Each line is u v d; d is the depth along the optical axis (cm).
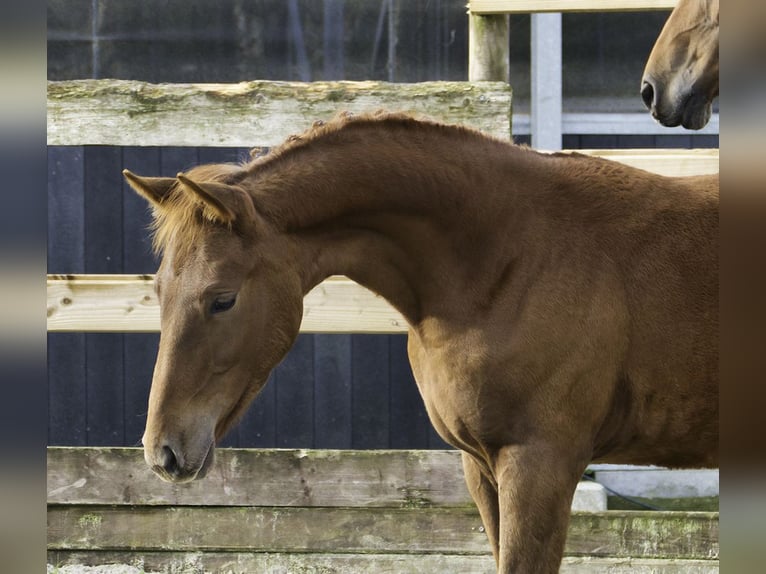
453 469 303
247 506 308
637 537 299
